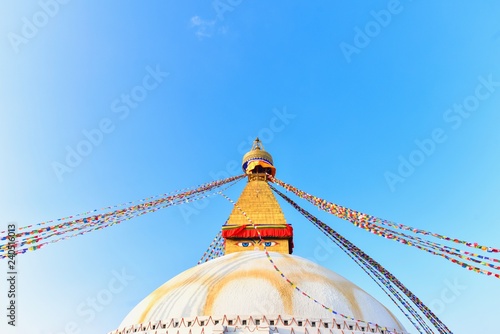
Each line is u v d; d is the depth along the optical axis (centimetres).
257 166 2527
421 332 1589
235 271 1461
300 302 1312
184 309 1323
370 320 1359
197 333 1236
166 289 1512
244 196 2264
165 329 1291
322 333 1245
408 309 1620
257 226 2062
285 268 1480
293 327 1244
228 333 1218
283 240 2038
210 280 1432
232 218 2125
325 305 1319
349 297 1409
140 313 1445
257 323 1248
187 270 1662
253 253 1675
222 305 1298
